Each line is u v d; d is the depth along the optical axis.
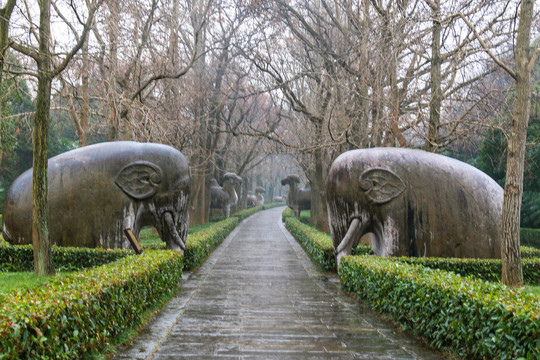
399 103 13.88
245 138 30.95
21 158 25.73
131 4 13.91
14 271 9.86
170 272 8.96
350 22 16.59
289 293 9.73
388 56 13.22
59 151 26.33
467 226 10.55
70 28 10.80
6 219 10.77
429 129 12.73
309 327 6.76
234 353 5.42
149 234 20.16
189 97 20.95
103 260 10.02
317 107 18.92
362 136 15.02
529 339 3.91
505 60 11.87
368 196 10.70
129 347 5.57
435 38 12.57
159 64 15.67
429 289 5.81
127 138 15.61
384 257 9.90
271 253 17.55
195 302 8.60
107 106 14.33
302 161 25.19
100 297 5.09
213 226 21.56
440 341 5.47
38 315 3.79
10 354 3.36
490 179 11.12
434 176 10.73
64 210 10.67
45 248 8.12
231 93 28.64
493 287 5.32
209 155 24.58
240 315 7.53
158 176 11.13
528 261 9.90
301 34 17.86
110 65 13.66
